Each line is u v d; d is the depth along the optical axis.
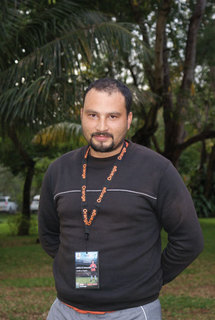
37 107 6.82
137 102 7.36
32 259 10.18
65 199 1.76
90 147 1.82
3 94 6.61
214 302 5.45
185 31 10.23
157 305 1.73
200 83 10.68
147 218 1.69
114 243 1.65
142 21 9.54
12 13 7.11
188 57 9.74
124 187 1.68
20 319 4.71
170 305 5.34
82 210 1.70
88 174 1.76
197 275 7.59
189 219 1.72
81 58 7.36
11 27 6.91
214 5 9.89
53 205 1.92
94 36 6.86
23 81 7.00
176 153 11.17
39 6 7.71
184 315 4.84
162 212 1.72
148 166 1.72
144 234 1.68
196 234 1.74
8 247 12.61
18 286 6.74
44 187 1.92
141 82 10.02
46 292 6.23
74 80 6.57
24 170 16.22
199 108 10.97
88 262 1.66
